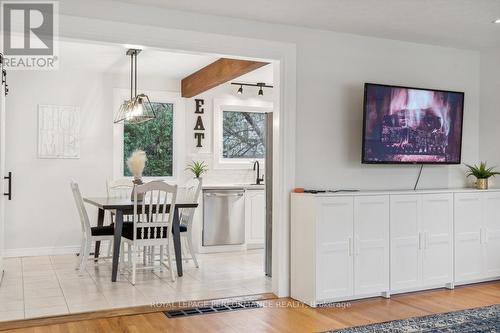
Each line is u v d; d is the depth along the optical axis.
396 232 4.52
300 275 4.32
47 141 6.62
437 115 4.99
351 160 4.79
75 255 6.52
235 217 6.96
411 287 4.59
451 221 4.82
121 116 6.91
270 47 4.38
